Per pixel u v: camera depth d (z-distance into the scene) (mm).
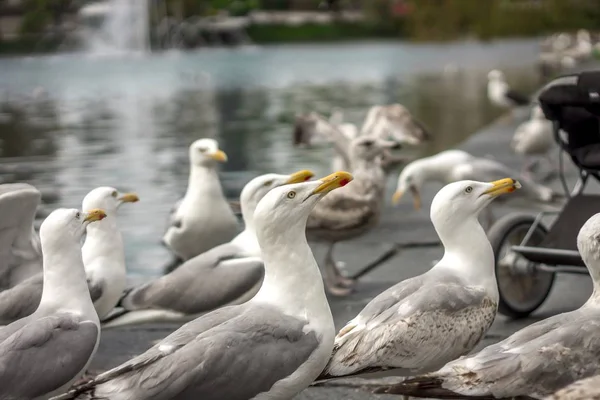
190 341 2271
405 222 3879
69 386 2414
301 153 5926
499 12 19922
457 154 3789
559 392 2260
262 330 2283
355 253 3537
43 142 6660
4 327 2459
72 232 2492
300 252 2336
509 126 6773
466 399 2260
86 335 2434
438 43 20219
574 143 2979
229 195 4559
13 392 2365
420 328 2412
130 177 5078
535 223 2947
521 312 2947
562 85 2896
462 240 2539
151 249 3646
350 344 2412
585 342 2275
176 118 8141
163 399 2225
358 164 3244
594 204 2902
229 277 2797
